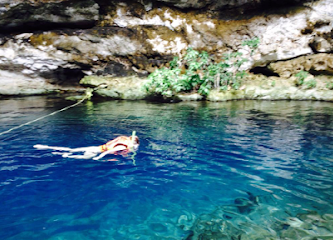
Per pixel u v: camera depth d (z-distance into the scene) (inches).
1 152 159.3
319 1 390.9
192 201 100.6
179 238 77.8
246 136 193.6
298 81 404.8
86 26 432.8
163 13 438.6
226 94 393.7
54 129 220.2
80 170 131.6
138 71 460.8
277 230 80.6
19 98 426.0
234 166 136.4
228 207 95.6
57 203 98.9
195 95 395.5
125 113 297.6
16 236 78.5
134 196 104.7
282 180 118.4
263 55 426.0
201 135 198.4
